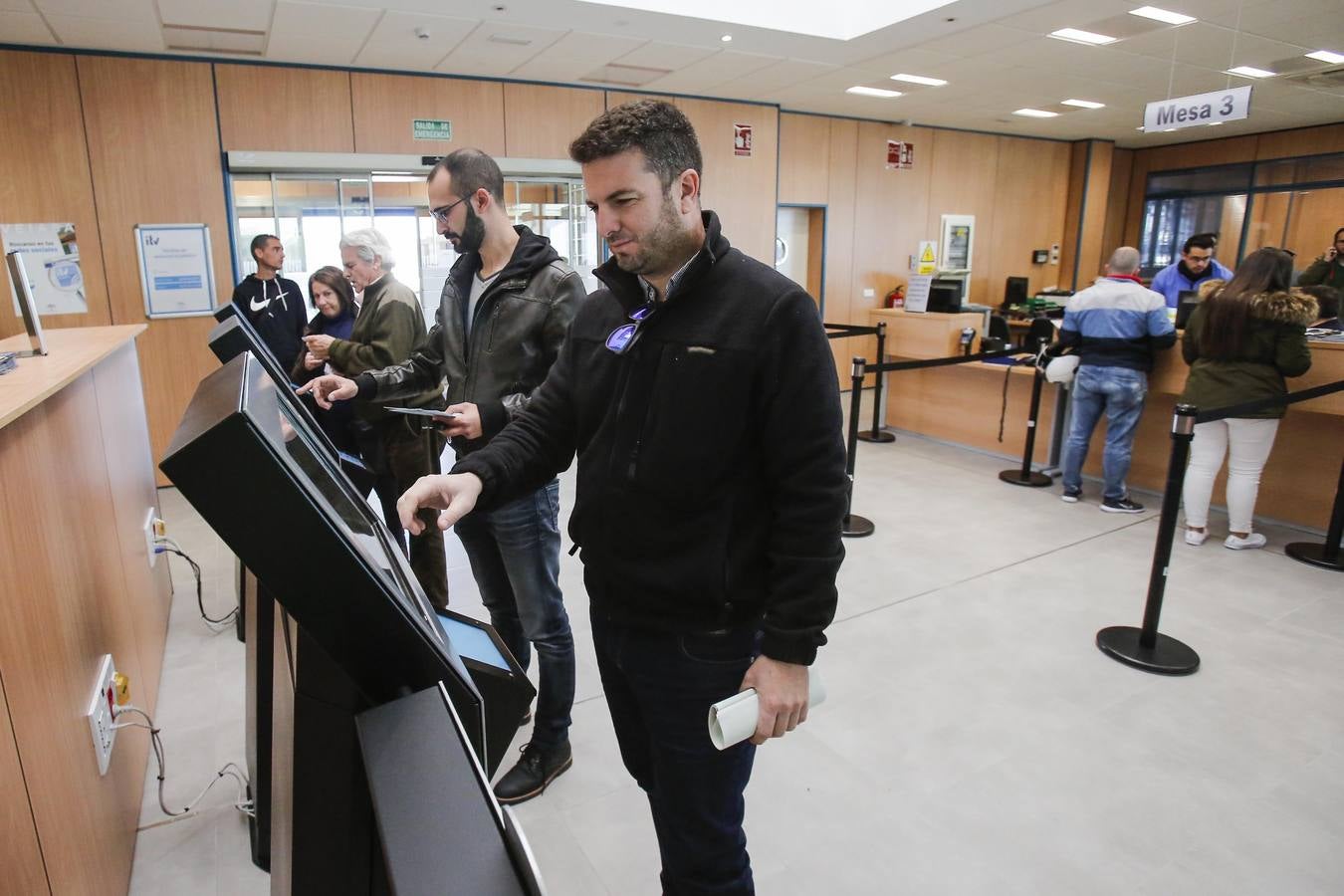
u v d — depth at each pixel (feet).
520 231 6.23
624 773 6.79
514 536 6.02
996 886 5.57
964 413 18.54
